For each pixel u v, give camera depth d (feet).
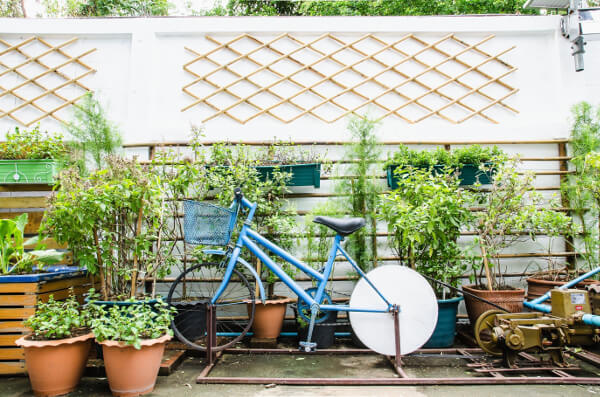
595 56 13.66
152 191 9.39
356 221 9.06
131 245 10.14
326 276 9.00
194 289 12.32
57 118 13.14
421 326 8.80
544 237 12.76
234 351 9.80
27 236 12.02
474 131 13.35
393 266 9.03
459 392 7.50
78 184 9.07
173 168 11.31
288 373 8.59
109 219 9.61
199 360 9.58
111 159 10.07
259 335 10.39
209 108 13.53
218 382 8.04
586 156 11.42
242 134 13.12
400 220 9.68
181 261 11.72
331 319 10.12
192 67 13.71
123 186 9.07
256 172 11.24
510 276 12.43
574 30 13.00
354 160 11.89
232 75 13.73
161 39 13.70
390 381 7.88
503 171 10.57
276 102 13.69
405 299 8.88
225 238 8.84
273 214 11.64
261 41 13.82
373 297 8.93
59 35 13.67
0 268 9.48
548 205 12.92
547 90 13.85
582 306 8.37
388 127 13.33
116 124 12.93
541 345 8.15
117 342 7.20
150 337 7.74
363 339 8.84
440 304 9.94
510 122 13.76
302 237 11.24
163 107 13.48
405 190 10.70
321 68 13.87
